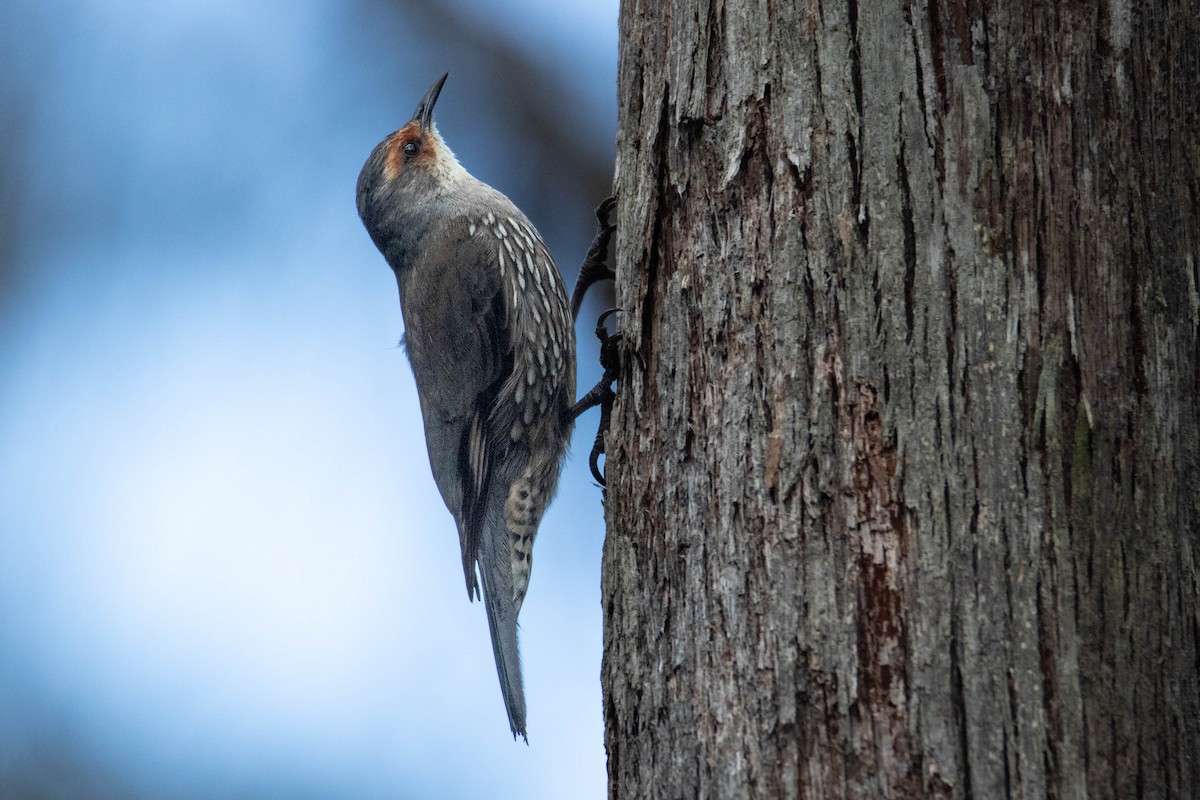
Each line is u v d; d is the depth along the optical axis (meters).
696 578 5.89
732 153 6.15
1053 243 5.52
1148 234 5.58
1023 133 5.61
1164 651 5.21
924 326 5.52
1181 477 5.41
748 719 5.48
